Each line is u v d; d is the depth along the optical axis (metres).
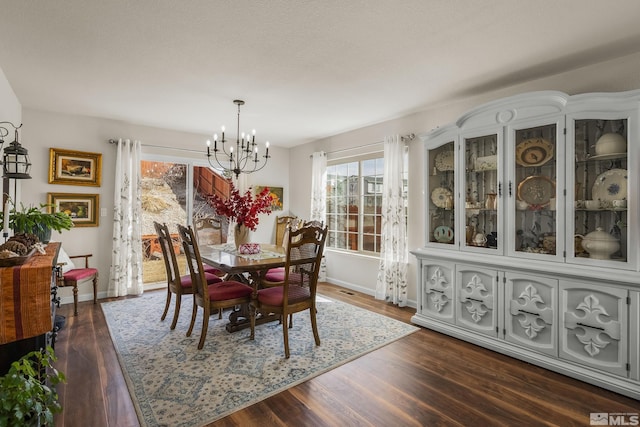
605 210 2.34
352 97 3.37
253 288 3.08
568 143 2.44
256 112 3.88
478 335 2.86
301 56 2.46
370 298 4.36
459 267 3.01
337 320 3.45
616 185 2.29
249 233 3.56
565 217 2.46
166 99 3.42
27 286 1.45
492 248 2.88
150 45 2.29
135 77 2.85
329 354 2.63
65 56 2.46
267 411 1.90
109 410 1.89
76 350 2.67
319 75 2.81
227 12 1.90
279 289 2.87
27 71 2.73
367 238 4.68
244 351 2.67
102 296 4.18
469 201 3.10
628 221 2.19
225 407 1.92
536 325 2.50
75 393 2.05
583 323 2.27
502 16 1.94
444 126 3.21
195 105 3.62
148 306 3.82
